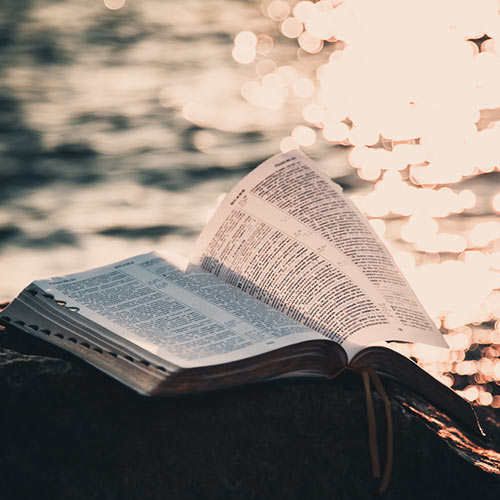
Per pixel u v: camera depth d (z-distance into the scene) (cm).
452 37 1184
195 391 98
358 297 120
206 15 1366
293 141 612
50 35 1069
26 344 118
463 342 279
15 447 104
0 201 429
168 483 106
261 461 110
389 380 116
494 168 520
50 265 341
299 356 106
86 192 454
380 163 545
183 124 649
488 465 118
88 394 109
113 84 810
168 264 126
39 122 628
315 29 1320
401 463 115
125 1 1389
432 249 382
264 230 127
